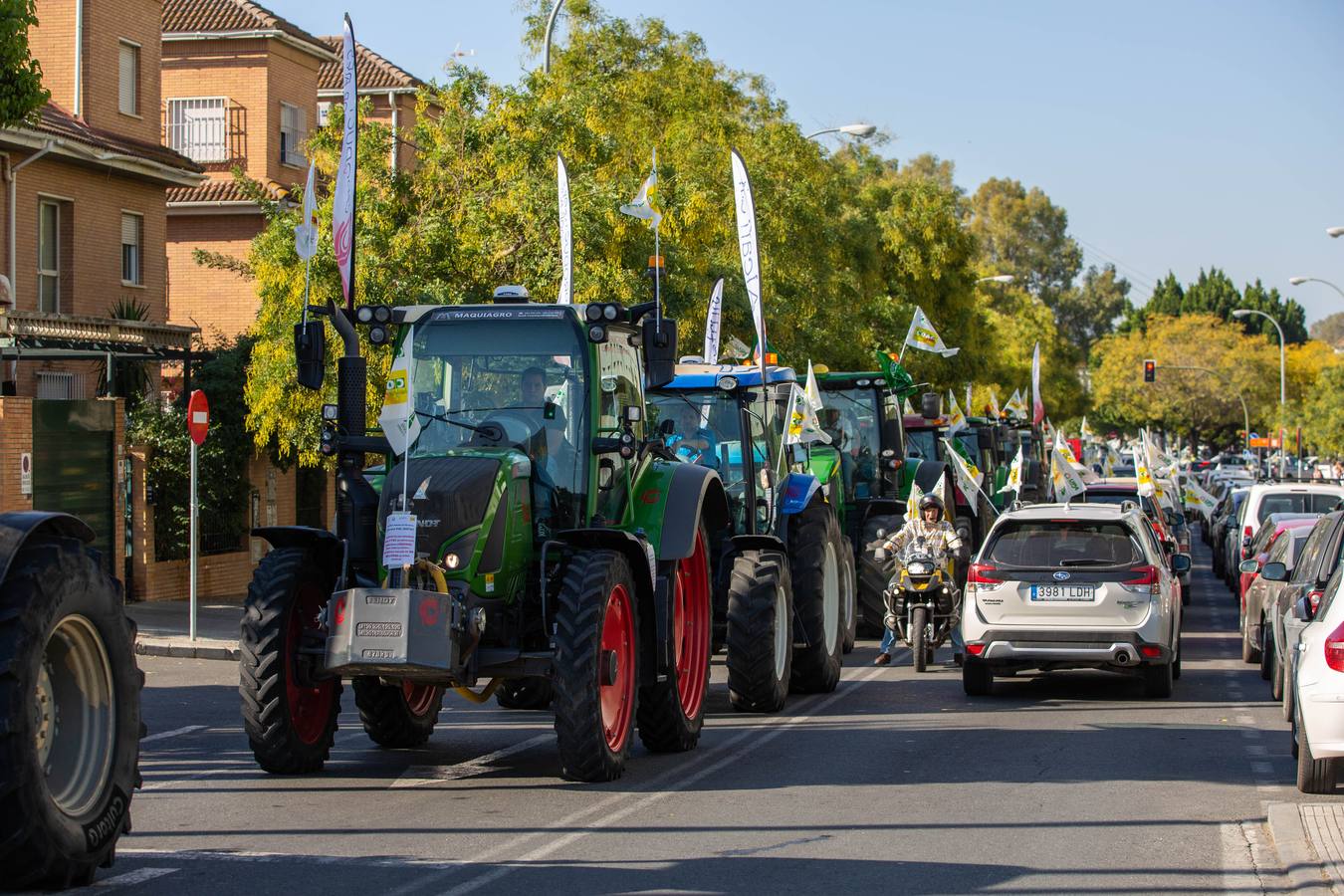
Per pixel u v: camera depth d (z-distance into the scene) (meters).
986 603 16.59
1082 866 8.84
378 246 24.83
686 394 17.00
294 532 11.89
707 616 13.70
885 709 15.92
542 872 8.62
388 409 11.20
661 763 12.51
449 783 11.56
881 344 47.94
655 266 12.47
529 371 12.19
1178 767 12.28
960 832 9.75
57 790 8.12
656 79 37.69
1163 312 172.12
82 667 8.31
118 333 27.67
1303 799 10.85
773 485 16.97
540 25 38.19
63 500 24.02
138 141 33.31
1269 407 118.94
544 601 11.43
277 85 41.78
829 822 10.05
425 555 11.00
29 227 29.84
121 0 33.28
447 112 26.72
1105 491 28.00
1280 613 16.25
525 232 25.59
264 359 24.81
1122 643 16.19
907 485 25.47
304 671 11.52
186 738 13.91
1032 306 96.94
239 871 8.62
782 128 39.41
